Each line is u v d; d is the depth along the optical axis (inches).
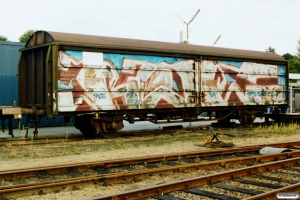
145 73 676.7
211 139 544.4
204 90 761.0
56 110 576.7
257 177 326.6
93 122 631.2
